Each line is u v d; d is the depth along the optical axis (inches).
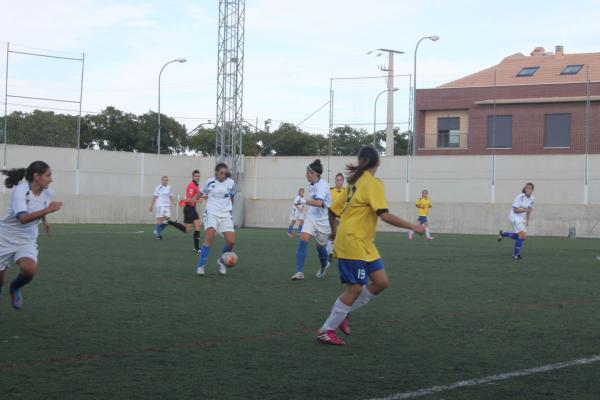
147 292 434.6
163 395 214.2
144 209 1473.9
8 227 327.3
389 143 1560.0
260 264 624.7
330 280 510.9
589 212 1278.3
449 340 300.5
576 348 285.9
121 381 229.1
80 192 1378.0
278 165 1520.7
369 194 279.3
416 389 222.8
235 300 407.5
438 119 1795.0
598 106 1600.6
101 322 331.6
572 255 789.2
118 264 599.5
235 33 1523.1
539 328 329.1
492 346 289.0
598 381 234.7
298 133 2351.1
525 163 1326.3
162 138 2167.8
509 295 444.1
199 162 1558.8
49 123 1327.5
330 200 515.5
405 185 1416.1
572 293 455.8
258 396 214.2
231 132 1539.1
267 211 1523.1
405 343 293.7
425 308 387.5
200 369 246.1
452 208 1376.7
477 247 917.8
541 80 1792.6
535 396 216.7
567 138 1644.9
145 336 301.1
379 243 993.5
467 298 428.8
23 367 245.3
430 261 689.0
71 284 465.4
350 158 1454.2
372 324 336.8
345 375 240.1
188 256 687.1
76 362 253.6
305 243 514.6
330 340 288.5
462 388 224.7
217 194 526.9
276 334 309.1
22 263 331.3
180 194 1535.4
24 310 361.7
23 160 1286.9
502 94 1696.6
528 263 677.3
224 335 305.7
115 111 2100.1
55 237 953.5
